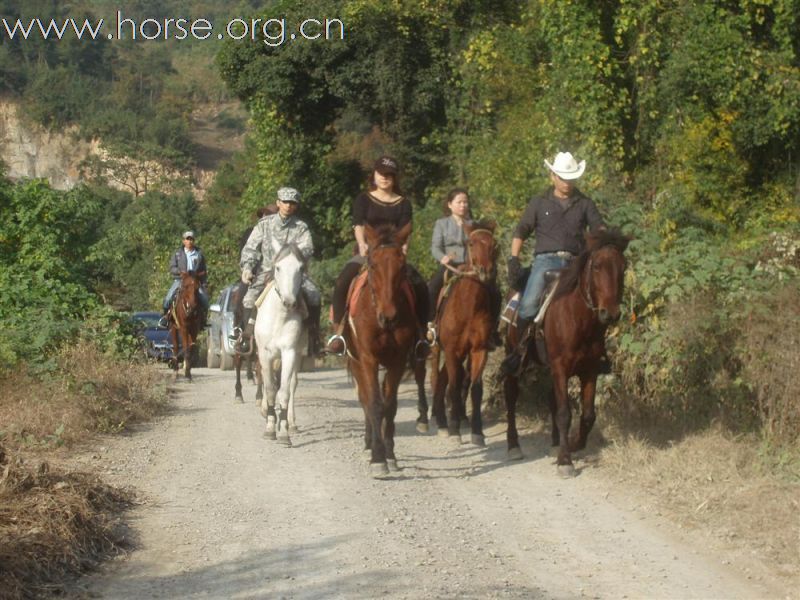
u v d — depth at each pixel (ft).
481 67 81.00
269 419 38.47
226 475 31.45
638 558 22.91
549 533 25.05
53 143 390.83
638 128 57.00
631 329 36.37
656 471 29.89
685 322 33.32
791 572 21.61
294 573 21.57
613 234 30.73
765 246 37.63
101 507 26.30
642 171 56.34
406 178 97.60
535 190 53.47
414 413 46.39
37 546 21.66
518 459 34.06
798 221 52.21
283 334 37.45
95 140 386.11
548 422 39.88
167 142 396.37
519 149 61.36
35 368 43.29
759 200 55.77
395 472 32.17
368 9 90.53
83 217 67.56
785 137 57.11
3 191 66.03
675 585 21.03
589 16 56.44
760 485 26.96
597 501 28.17
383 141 97.30
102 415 40.32
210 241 130.21
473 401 36.86
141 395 46.03
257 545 23.70
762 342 31.63
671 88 55.93
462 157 84.58
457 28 89.71
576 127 57.41
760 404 31.09
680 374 34.50
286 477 31.19
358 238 33.17
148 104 433.07
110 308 60.29
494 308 36.68
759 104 55.57
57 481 26.58
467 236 36.68
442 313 36.76
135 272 184.14
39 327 49.90
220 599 19.94
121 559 22.66
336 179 101.30
